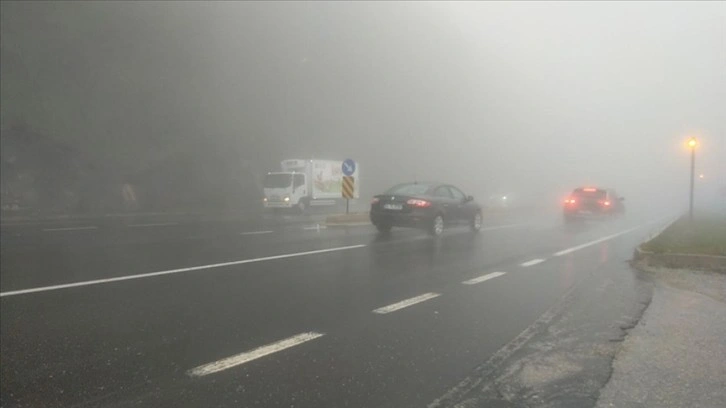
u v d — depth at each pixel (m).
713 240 9.73
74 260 12.18
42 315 7.39
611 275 10.18
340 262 12.06
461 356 5.80
